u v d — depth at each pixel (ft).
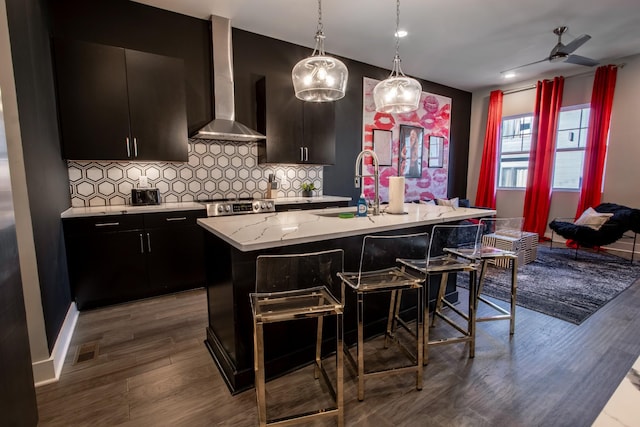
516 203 20.15
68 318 7.93
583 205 16.79
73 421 5.09
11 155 5.67
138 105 9.88
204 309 9.30
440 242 6.89
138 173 11.07
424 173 19.92
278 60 13.39
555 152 18.13
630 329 8.04
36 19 7.48
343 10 10.94
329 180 15.81
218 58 11.45
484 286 11.14
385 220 7.34
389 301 7.95
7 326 4.17
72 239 8.82
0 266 4.05
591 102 16.35
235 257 5.61
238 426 5.00
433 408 5.34
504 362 6.65
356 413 5.24
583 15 11.33
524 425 4.96
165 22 11.01
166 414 5.25
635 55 15.17
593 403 5.44
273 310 4.80
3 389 4.01
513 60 15.87
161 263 10.18
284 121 12.82
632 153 15.53
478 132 21.74
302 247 6.32
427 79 19.04
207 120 12.06
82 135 9.14
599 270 12.91
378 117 17.22
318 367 6.04
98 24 9.98
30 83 6.59
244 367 5.83
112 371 6.38
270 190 13.20
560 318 8.64
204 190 12.35
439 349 7.16
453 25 12.06
